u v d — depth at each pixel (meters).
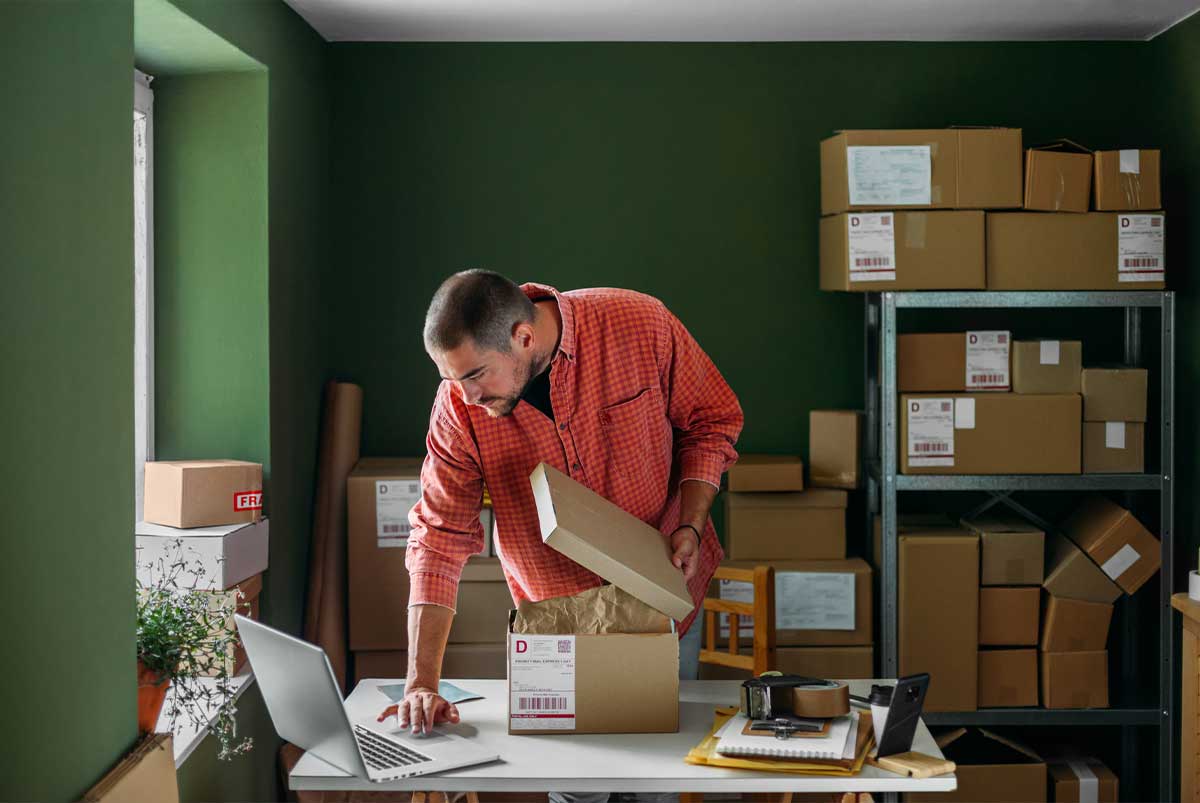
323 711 1.92
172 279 3.37
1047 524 3.93
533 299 2.36
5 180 1.75
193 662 2.48
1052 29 3.90
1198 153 3.64
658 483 2.47
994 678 3.69
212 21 2.89
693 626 2.69
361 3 3.58
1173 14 3.71
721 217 4.11
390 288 4.13
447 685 2.52
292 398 3.60
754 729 2.16
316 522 3.83
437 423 2.37
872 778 2.04
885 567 3.68
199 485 3.03
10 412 1.75
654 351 2.39
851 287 3.60
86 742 2.03
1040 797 3.62
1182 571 3.79
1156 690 3.88
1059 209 3.58
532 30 3.94
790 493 3.80
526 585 2.48
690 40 4.06
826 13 3.72
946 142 3.58
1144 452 3.83
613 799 2.56
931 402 3.64
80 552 2.01
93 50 2.08
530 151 4.11
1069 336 4.09
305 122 3.77
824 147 3.79
